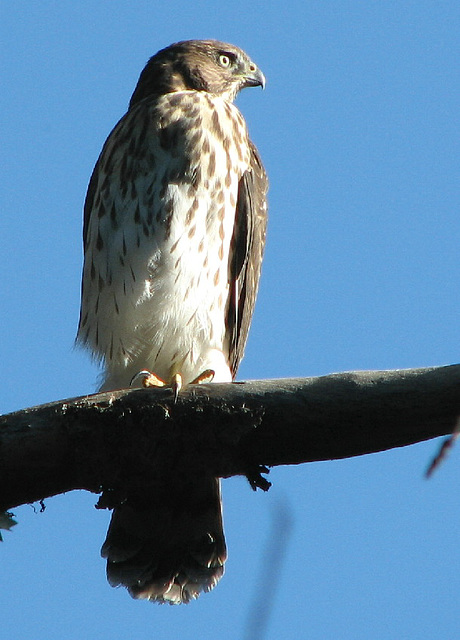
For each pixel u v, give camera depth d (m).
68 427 8.93
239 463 9.02
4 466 8.93
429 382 8.32
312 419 8.62
